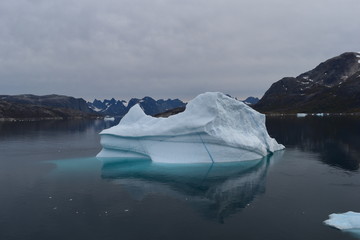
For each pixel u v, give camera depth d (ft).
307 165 117.29
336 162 122.42
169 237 55.72
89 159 135.23
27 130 321.11
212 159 122.93
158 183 93.61
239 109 135.33
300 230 58.08
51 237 55.83
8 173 107.65
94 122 557.74
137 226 60.70
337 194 79.87
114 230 58.80
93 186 89.97
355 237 55.06
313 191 82.94
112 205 73.20
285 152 147.23
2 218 64.69
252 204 73.31
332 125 294.46
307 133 230.48
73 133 285.02
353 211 67.62
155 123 130.93
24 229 59.16
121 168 114.93
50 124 453.17
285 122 357.20
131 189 86.74
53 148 176.55
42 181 95.71
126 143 133.90
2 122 498.69
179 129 120.47
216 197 79.20
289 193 81.51
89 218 64.75
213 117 120.78
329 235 55.93
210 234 56.95
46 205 72.79
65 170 112.37
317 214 66.03
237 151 125.29
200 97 125.90
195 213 67.92
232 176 101.30
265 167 114.21
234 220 63.46
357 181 92.79
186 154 123.95
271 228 59.26
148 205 73.26
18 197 79.05
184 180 96.94
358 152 145.28
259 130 142.92
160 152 127.03
